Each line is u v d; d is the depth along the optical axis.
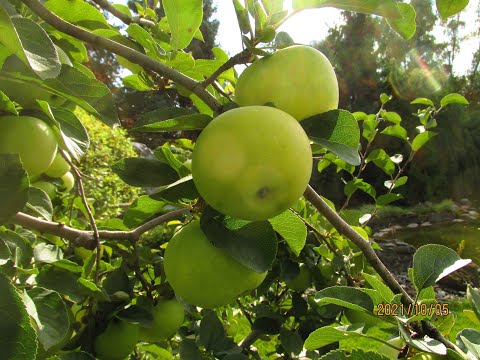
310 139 0.24
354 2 0.24
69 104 0.32
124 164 0.28
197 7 0.30
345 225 0.25
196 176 0.21
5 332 0.16
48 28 0.37
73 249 0.51
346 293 0.26
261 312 0.57
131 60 0.25
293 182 0.21
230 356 0.39
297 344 0.53
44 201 0.33
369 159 0.85
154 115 0.28
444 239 2.99
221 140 0.20
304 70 0.25
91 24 0.39
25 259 0.31
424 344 0.22
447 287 1.97
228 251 0.25
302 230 0.28
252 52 0.25
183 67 0.38
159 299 0.40
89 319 0.36
